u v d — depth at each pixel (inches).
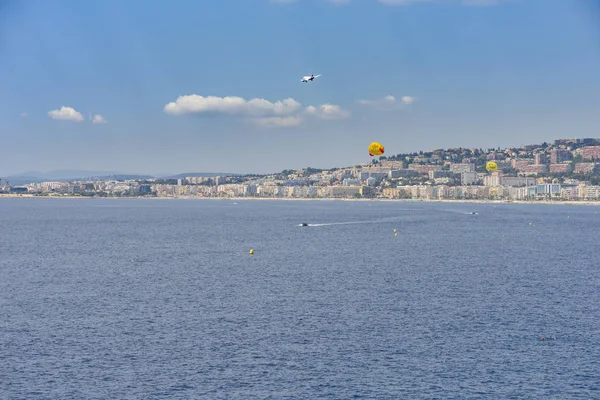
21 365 6235.2
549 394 5669.3
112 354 6545.3
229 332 7308.1
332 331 7352.4
